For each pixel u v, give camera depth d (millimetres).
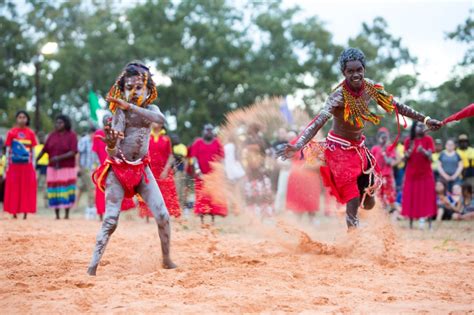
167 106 52250
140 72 8141
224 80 49656
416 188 16297
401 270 8383
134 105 7969
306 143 8984
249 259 9094
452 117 9391
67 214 18891
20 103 57344
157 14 51281
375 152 17406
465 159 21062
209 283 7125
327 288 6949
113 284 6895
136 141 8203
